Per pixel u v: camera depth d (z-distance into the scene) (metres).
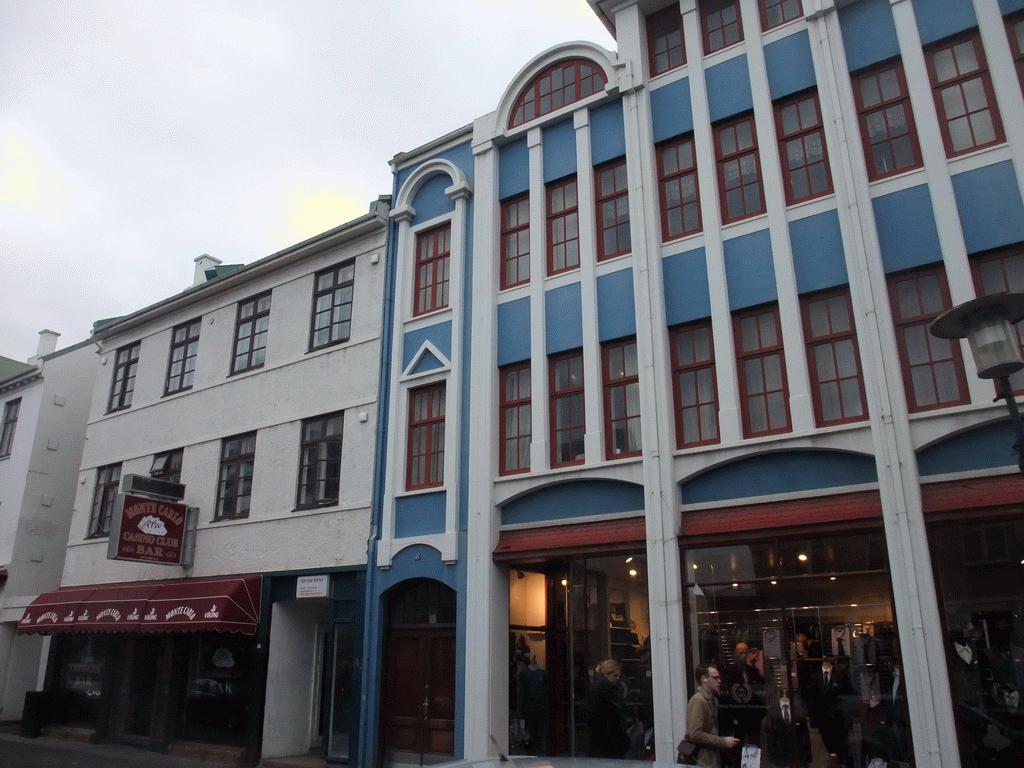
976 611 9.34
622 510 12.23
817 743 10.02
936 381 10.24
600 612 12.19
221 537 17.66
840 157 11.34
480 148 15.41
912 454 9.95
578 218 13.90
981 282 10.27
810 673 10.27
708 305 12.07
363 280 16.95
